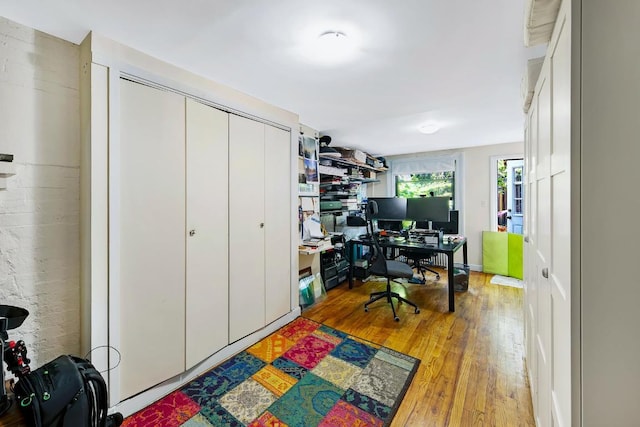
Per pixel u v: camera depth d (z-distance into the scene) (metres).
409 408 1.60
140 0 1.21
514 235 4.23
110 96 1.48
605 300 0.67
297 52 1.66
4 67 1.34
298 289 2.89
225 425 1.50
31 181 1.42
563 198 0.80
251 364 2.05
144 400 1.64
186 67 1.83
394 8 1.28
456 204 4.86
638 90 0.63
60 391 1.03
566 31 0.74
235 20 1.36
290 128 2.75
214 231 2.04
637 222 0.64
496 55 1.70
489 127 3.43
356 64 1.81
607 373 0.67
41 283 1.45
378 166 5.13
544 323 1.16
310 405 1.64
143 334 1.64
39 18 1.33
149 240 1.66
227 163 2.14
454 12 1.31
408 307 3.12
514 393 1.70
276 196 2.60
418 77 2.01
